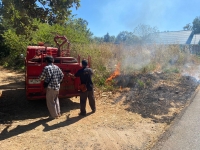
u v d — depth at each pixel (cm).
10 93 816
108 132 473
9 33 1645
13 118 562
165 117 560
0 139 436
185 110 604
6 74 1309
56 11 652
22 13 586
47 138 443
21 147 405
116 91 804
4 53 1972
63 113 600
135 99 713
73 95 628
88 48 1221
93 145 416
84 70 573
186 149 396
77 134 463
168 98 719
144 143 425
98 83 869
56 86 541
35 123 526
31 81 582
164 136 448
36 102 702
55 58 630
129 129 488
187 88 840
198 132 463
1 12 601
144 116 570
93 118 559
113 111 611
